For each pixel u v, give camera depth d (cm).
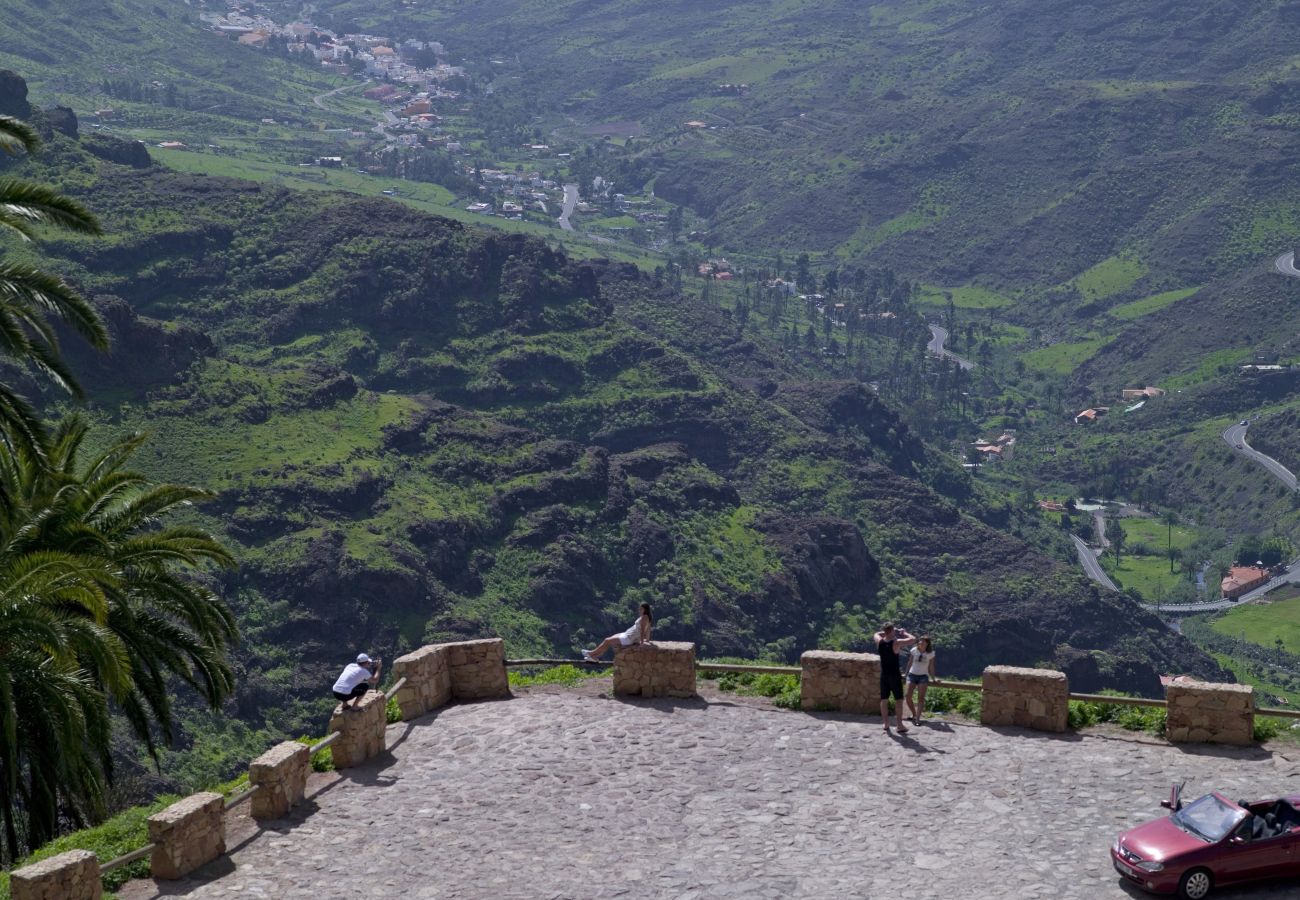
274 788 2519
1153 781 2559
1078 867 2256
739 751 2747
